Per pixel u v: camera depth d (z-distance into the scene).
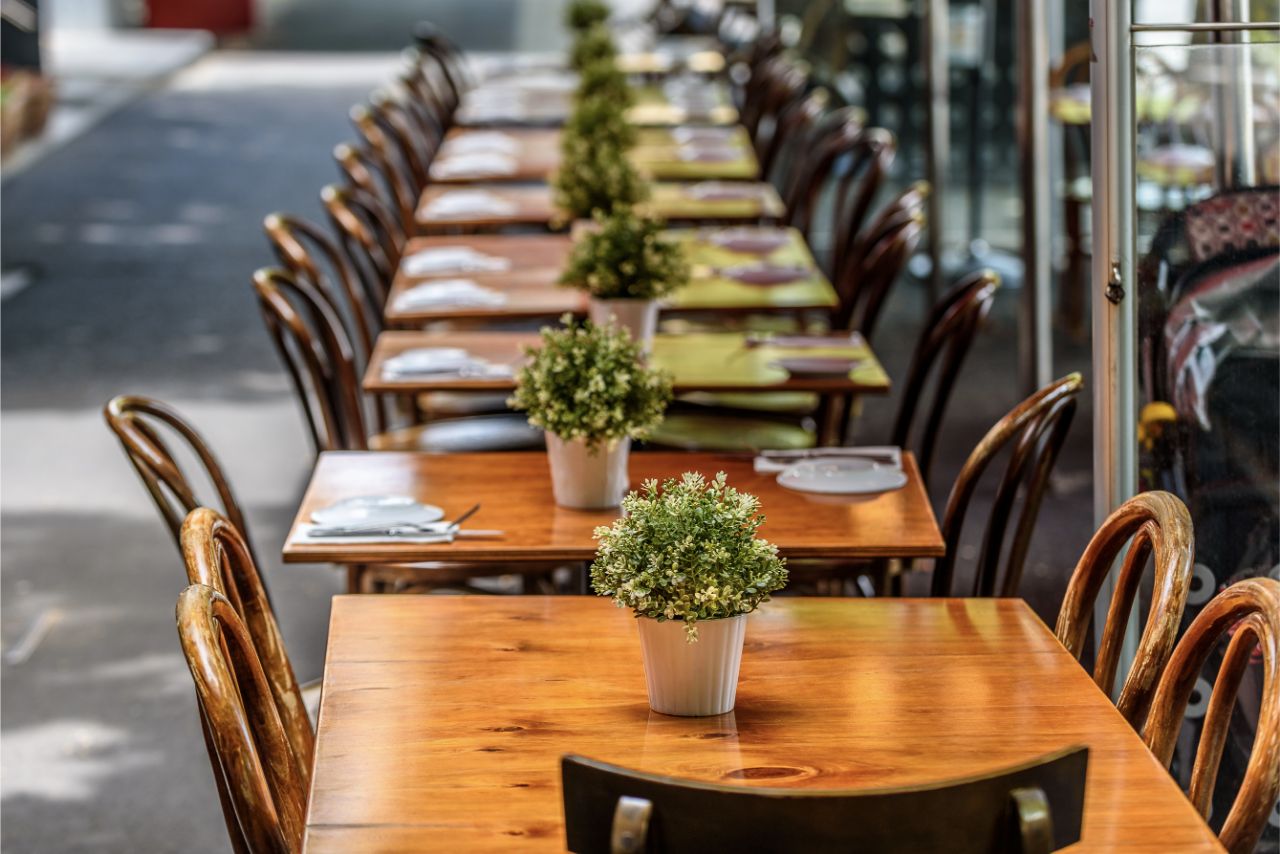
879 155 6.62
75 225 11.27
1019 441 3.40
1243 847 2.11
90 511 6.04
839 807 1.69
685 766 2.25
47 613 5.18
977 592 3.47
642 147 8.53
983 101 9.28
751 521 2.40
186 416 7.11
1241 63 3.36
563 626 2.75
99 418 7.11
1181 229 3.41
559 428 3.34
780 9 10.64
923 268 9.57
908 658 2.62
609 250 4.38
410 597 2.89
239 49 22.89
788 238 6.18
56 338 8.44
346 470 3.68
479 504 3.45
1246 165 3.41
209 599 2.26
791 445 4.80
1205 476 3.48
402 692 2.50
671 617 2.33
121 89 18.19
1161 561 2.56
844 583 4.20
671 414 5.09
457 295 5.25
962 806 1.71
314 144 14.48
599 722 2.39
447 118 10.72
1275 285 3.44
